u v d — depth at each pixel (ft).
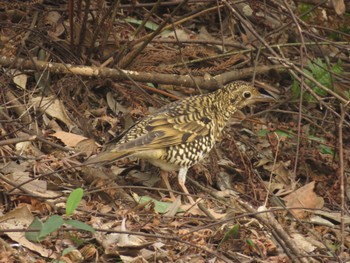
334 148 41.70
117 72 42.34
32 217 31.83
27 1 45.42
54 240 31.22
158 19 48.26
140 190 37.50
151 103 43.27
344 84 46.57
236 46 47.24
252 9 46.57
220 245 33.22
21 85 41.29
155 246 31.99
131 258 30.96
